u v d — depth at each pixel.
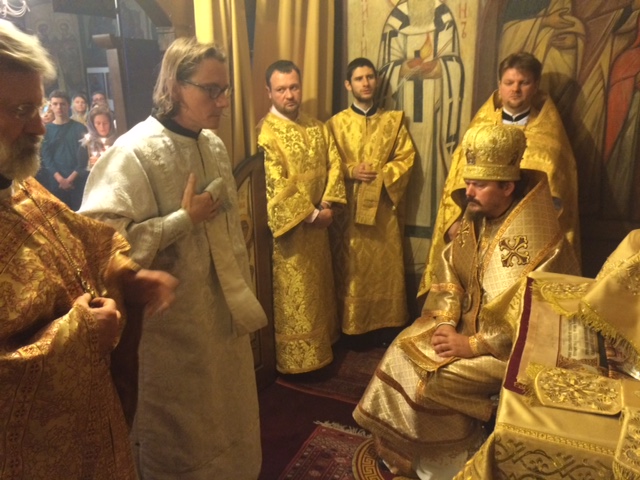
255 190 2.86
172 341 1.85
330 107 3.39
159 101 1.80
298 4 3.10
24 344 1.06
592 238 2.93
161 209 1.79
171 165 1.80
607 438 1.02
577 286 1.49
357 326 3.33
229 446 2.04
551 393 1.13
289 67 2.86
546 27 2.84
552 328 1.35
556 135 2.65
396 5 3.18
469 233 2.17
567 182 2.63
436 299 2.23
